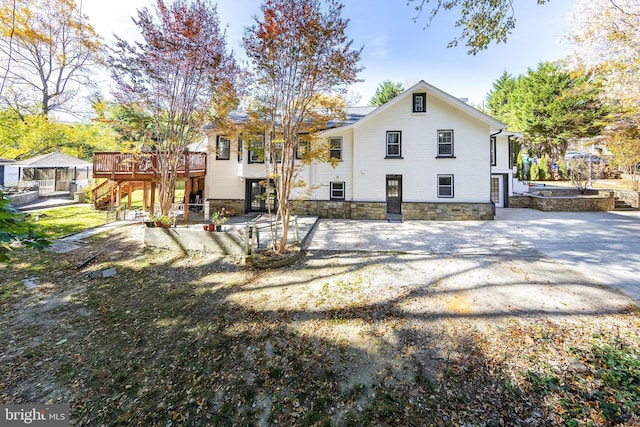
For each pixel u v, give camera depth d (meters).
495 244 9.28
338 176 15.62
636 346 3.93
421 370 3.89
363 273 7.17
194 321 5.40
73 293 6.57
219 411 3.51
